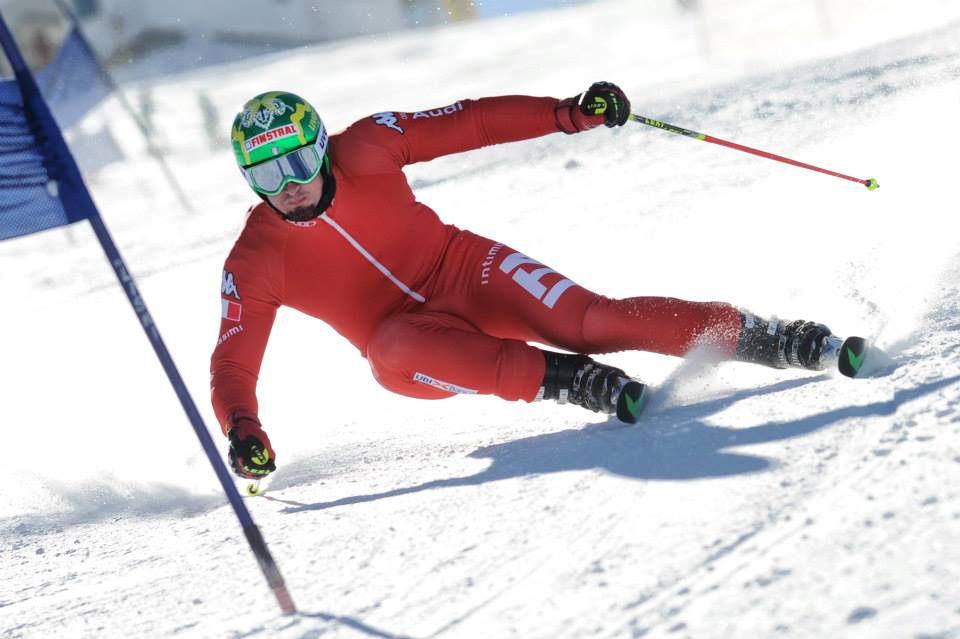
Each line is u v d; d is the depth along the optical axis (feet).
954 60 119.55
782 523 24.52
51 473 55.52
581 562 25.76
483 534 29.50
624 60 334.65
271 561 27.55
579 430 38.70
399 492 36.88
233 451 36.50
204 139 322.96
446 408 52.70
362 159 39.96
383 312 42.16
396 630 24.73
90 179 256.32
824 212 66.54
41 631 30.78
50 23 360.28
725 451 30.42
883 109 101.45
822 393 33.32
